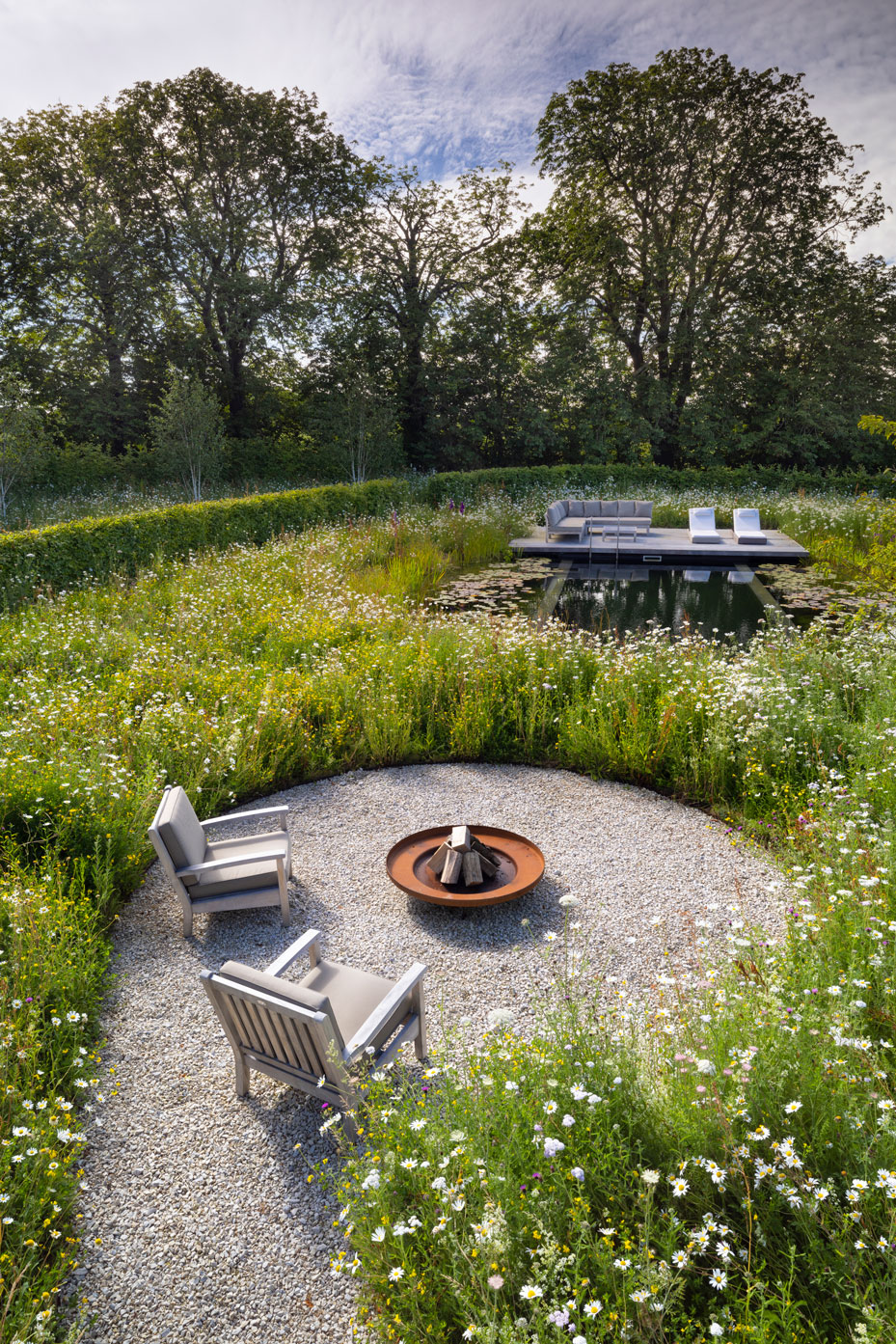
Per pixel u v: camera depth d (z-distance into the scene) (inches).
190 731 258.1
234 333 1075.3
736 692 259.4
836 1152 89.8
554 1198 85.7
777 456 1224.8
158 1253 105.4
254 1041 125.6
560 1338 69.8
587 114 1059.9
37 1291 95.0
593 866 203.9
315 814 239.0
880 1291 73.7
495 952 170.1
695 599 518.3
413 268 1178.0
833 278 1137.4
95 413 1014.4
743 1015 112.7
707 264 1130.7
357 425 1088.2
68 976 147.6
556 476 1043.9
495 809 239.6
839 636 346.0
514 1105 98.3
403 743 277.6
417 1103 108.1
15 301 944.9
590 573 613.3
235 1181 116.6
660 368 1196.5
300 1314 97.6
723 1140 89.1
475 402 1238.3
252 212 1049.5
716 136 1029.8
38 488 862.5
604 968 162.1
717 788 241.3
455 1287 79.4
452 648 329.1
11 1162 105.0
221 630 368.5
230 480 1074.1
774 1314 73.0
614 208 1124.5
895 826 175.8
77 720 250.5
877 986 123.3
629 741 261.1
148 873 207.3
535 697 288.5
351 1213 96.0
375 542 612.1
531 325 1258.0
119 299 1029.8
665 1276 73.4
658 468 1095.6
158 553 502.0
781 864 185.3
